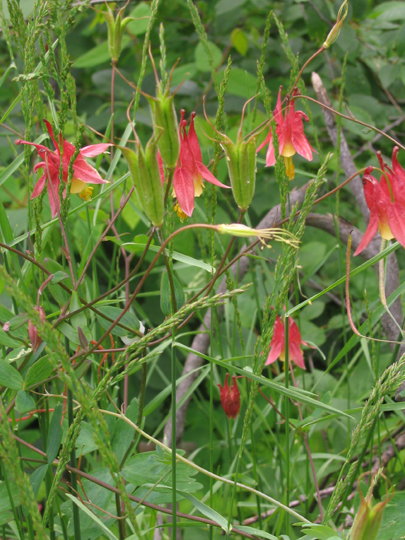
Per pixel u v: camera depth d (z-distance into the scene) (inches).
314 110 34.9
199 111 37.5
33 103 19.5
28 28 19.5
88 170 19.5
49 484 20.1
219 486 22.2
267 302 18.5
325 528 17.5
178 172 18.7
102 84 37.8
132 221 30.2
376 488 24.0
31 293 22.4
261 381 18.2
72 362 19.4
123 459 20.0
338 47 33.8
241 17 41.1
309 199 18.2
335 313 38.8
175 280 19.2
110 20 20.4
